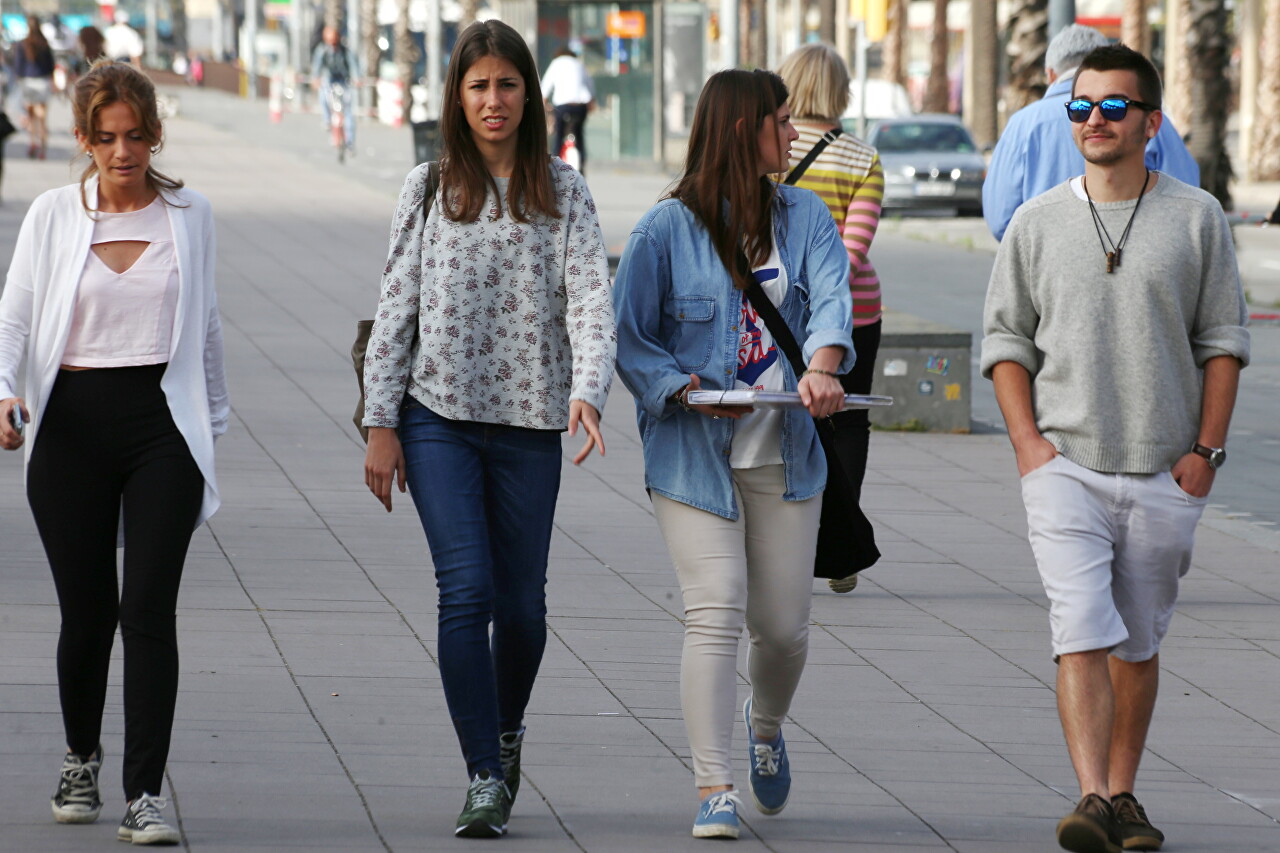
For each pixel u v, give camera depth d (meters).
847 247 24.69
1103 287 15.88
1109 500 15.97
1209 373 15.98
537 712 19.95
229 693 19.92
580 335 15.70
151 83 15.64
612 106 120.25
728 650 16.02
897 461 36.94
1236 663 23.45
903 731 19.98
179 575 15.51
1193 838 16.75
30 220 15.62
